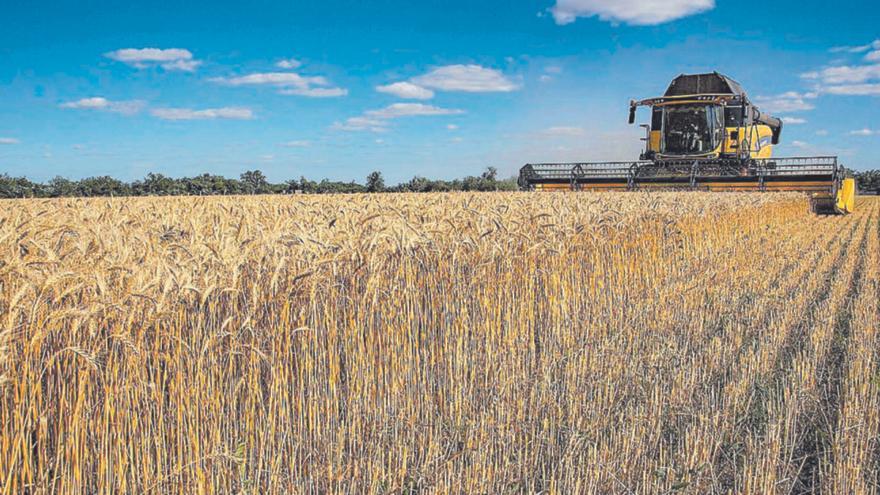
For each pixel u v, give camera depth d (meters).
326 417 5.06
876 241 18.84
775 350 7.87
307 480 4.69
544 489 4.80
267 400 4.96
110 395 3.83
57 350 3.86
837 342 8.63
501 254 7.35
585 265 9.31
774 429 5.43
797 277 12.99
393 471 4.92
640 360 7.19
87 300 3.88
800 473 5.43
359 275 5.87
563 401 6.07
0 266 3.92
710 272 11.62
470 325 6.70
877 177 77.94
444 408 5.74
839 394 6.57
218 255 4.79
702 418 5.48
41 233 5.09
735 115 23.55
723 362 7.26
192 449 4.18
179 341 4.14
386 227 6.51
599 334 8.07
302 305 5.05
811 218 26.61
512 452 5.18
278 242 5.31
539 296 7.95
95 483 3.91
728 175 23.34
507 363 6.47
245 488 4.36
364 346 5.71
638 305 8.99
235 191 31.36
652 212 12.49
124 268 4.10
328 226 6.63
